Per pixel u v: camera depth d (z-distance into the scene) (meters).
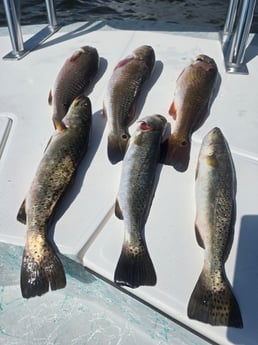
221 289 0.47
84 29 1.02
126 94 0.72
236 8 0.89
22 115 0.75
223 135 0.65
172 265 0.50
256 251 0.51
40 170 0.59
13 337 0.60
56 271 0.51
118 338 0.58
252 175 0.60
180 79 0.73
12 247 0.57
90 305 0.62
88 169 0.63
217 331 0.44
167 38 0.94
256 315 0.45
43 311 0.63
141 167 0.59
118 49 0.91
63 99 0.75
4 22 2.07
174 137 0.65
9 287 0.66
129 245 0.52
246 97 0.75
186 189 0.59
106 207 0.57
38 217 0.55
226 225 0.52
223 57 0.86
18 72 0.87
